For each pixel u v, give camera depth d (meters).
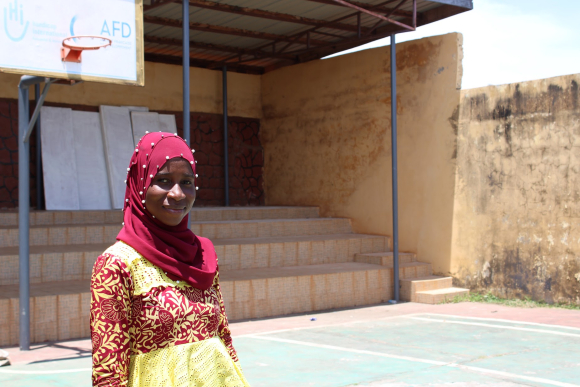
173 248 1.84
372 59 10.52
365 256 9.67
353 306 8.47
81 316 6.23
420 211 9.84
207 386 1.80
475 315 7.68
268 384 4.50
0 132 9.90
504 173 8.79
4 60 5.11
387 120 10.29
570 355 5.47
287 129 12.29
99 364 1.69
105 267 1.75
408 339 6.21
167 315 1.77
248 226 9.96
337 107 11.19
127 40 5.82
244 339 6.20
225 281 7.28
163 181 1.84
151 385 1.75
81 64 5.54
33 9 5.27
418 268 9.41
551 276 8.27
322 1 8.46
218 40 10.89
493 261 8.89
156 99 11.55
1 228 8.00
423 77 9.77
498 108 8.86
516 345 5.90
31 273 6.98
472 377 4.71
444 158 9.50
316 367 5.03
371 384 4.50
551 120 8.28
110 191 10.44
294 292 7.86
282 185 12.41
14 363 5.10
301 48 11.48
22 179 5.57
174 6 8.81
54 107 10.24
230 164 12.41
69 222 9.22
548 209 8.30
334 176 11.26
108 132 10.64
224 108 12.20
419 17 9.59
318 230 10.57
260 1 8.77
